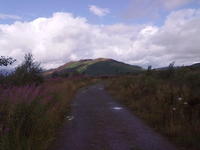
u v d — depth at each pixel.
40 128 5.48
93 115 8.87
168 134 5.98
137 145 5.23
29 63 14.26
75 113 9.32
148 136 5.94
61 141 5.58
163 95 10.13
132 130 6.55
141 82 16.16
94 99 14.08
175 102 8.84
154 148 5.02
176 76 16.23
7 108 5.75
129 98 12.82
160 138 5.76
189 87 10.62
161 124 6.95
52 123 6.63
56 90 12.34
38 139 4.86
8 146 4.25
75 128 6.86
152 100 10.15
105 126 7.07
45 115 6.54
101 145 5.26
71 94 15.74
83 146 5.20
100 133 6.28
